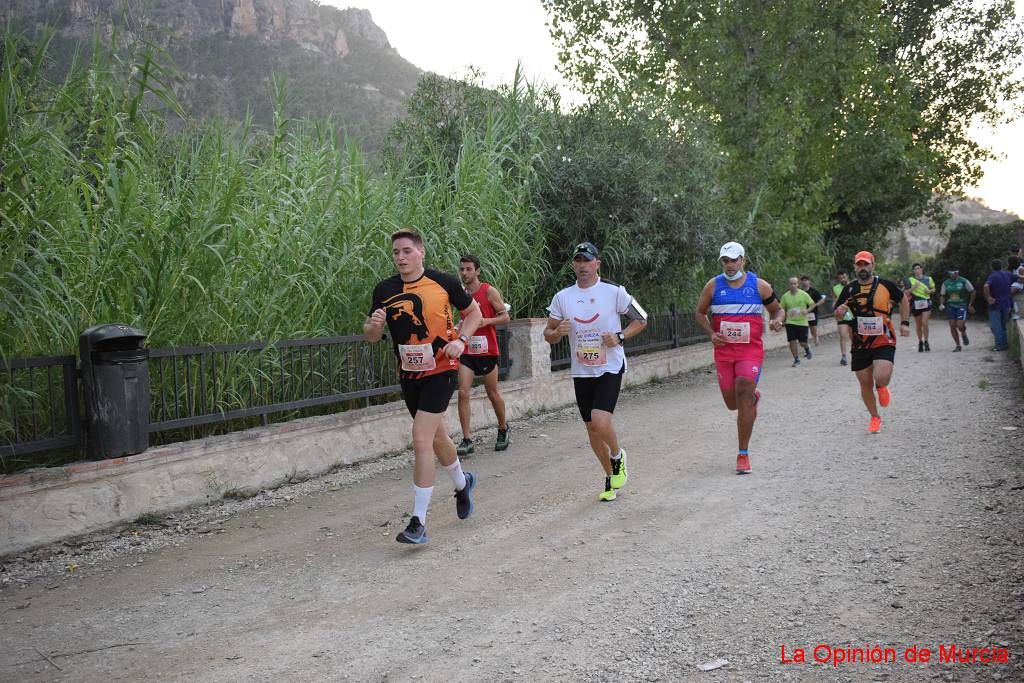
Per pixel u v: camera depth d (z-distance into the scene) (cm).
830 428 809
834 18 2156
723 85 2042
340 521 571
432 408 505
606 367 582
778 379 1309
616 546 473
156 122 651
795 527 484
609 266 1264
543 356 1062
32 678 340
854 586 388
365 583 440
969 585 376
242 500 635
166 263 626
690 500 564
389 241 838
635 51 2081
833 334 2472
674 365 1457
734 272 638
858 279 768
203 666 344
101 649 368
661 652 333
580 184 1191
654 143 1398
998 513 476
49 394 536
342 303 808
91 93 616
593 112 1370
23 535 502
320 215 793
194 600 428
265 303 712
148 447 585
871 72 2247
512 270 1029
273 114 838
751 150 2016
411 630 371
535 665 329
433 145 1206
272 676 330
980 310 3050
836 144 2353
